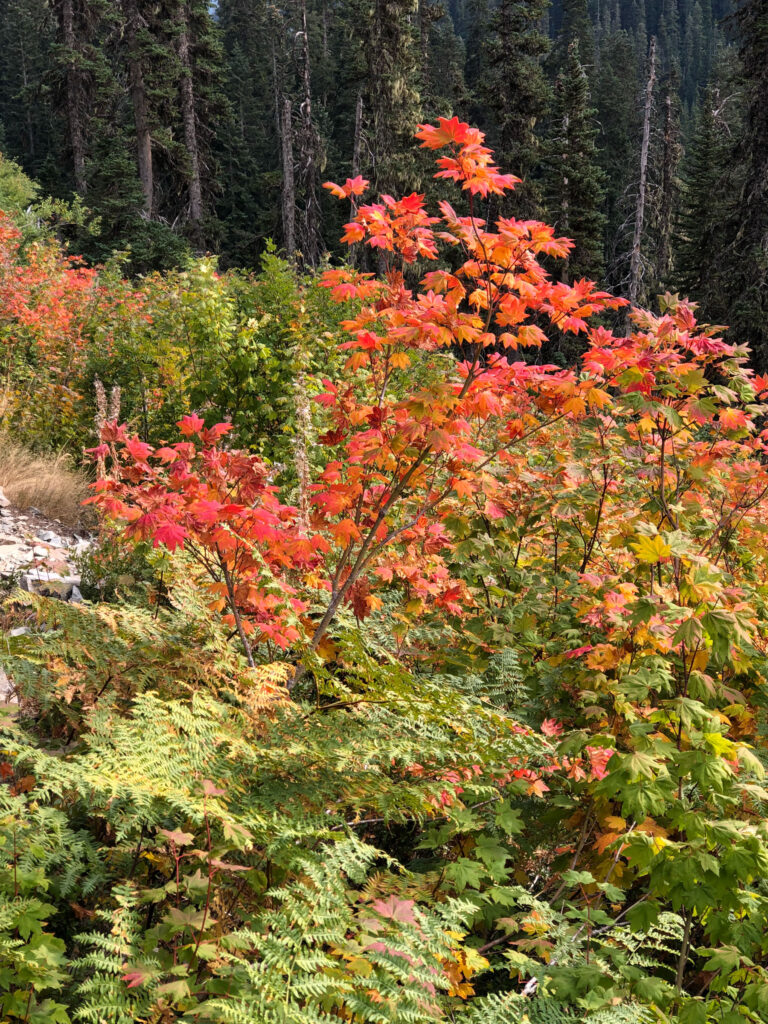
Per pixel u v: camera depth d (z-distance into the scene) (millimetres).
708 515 4812
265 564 3133
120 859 2492
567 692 3787
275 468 7082
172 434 8320
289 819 2506
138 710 2607
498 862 2832
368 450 3422
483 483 3721
